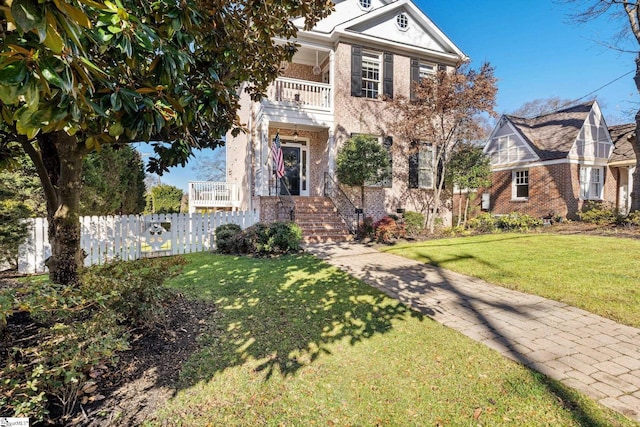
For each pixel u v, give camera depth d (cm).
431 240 973
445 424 204
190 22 234
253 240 822
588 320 366
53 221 357
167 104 227
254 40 390
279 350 300
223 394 235
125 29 170
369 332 338
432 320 370
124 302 307
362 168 1080
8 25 122
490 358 283
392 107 1202
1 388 177
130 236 800
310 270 619
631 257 632
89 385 222
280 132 1317
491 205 1728
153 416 210
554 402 221
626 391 232
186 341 315
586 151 1463
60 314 244
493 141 1738
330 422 207
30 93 117
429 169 1346
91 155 809
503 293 471
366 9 1371
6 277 596
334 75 1215
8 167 350
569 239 858
